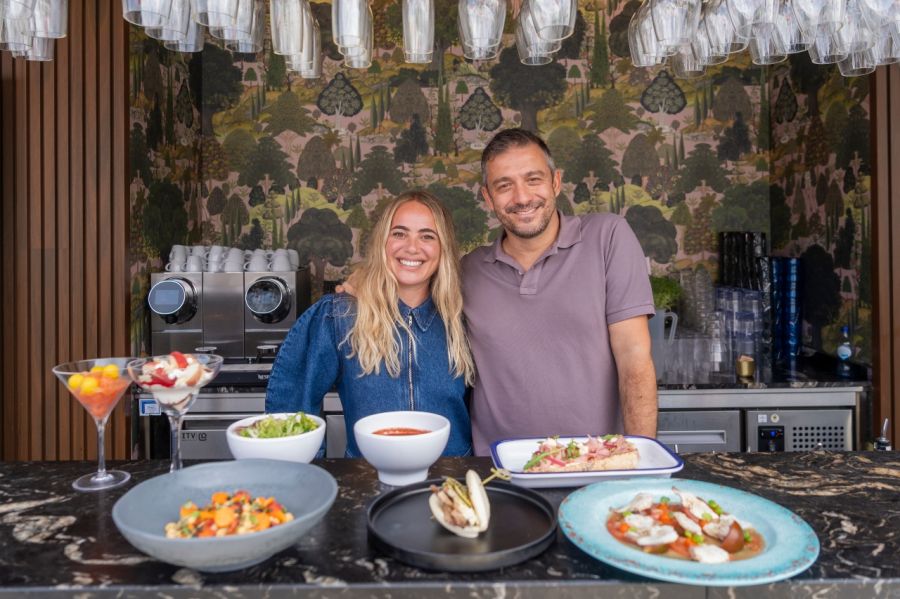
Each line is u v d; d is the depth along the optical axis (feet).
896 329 8.88
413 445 4.14
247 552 2.94
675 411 9.52
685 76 7.00
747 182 12.32
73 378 4.17
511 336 6.39
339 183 12.36
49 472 4.69
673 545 3.22
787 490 4.23
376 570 3.18
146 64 9.91
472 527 3.48
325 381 6.16
